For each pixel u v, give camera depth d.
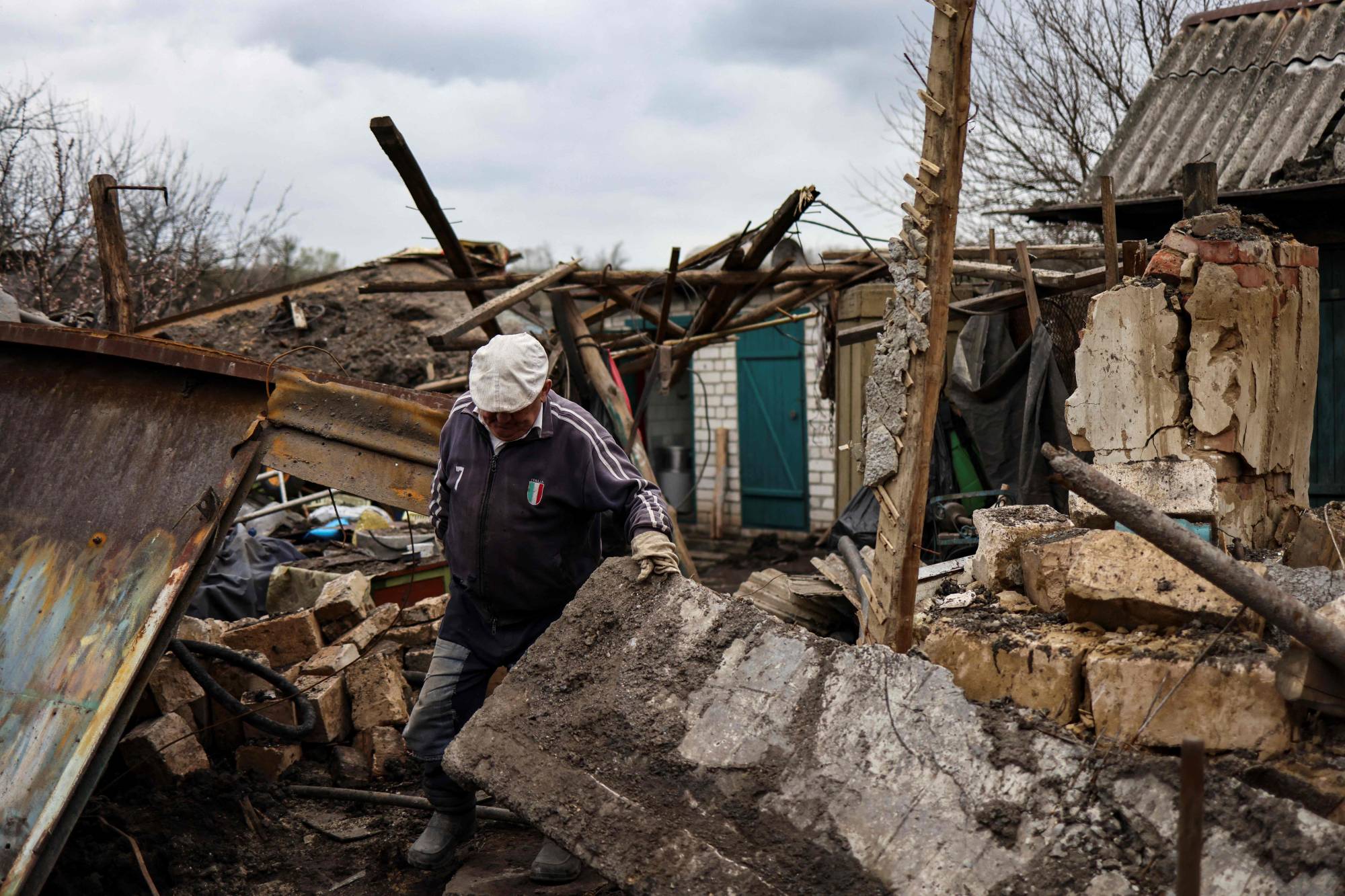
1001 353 6.79
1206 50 8.03
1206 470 3.39
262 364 3.95
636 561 3.03
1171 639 2.55
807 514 12.98
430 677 3.53
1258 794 2.11
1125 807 2.18
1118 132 7.91
